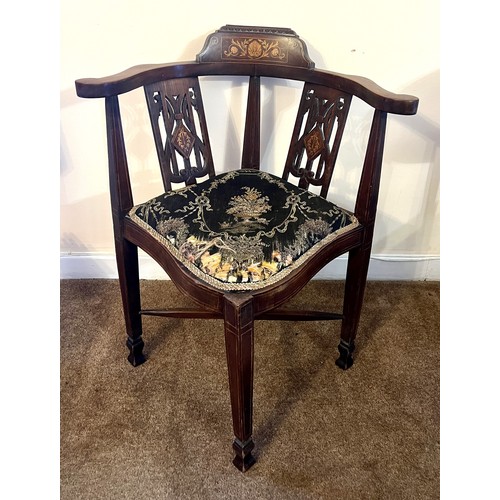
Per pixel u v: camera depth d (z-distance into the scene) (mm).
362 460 1009
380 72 1242
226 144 1350
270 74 1123
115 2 1139
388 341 1328
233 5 1156
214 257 852
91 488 945
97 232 1476
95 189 1397
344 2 1150
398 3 1152
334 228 968
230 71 1118
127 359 1243
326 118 1061
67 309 1405
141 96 1263
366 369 1237
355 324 1170
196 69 1078
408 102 850
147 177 1386
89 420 1077
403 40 1198
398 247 1531
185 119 1093
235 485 955
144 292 1480
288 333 1352
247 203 996
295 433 1062
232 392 897
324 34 1191
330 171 1070
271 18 1173
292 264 871
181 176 1114
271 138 1342
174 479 964
